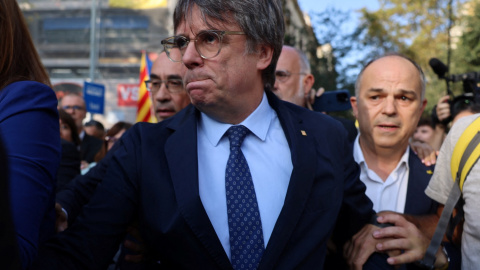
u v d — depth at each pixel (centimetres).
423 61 1723
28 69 151
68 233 158
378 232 191
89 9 2144
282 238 153
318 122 180
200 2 157
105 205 160
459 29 1830
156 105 292
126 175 161
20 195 118
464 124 186
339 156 175
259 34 162
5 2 144
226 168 162
